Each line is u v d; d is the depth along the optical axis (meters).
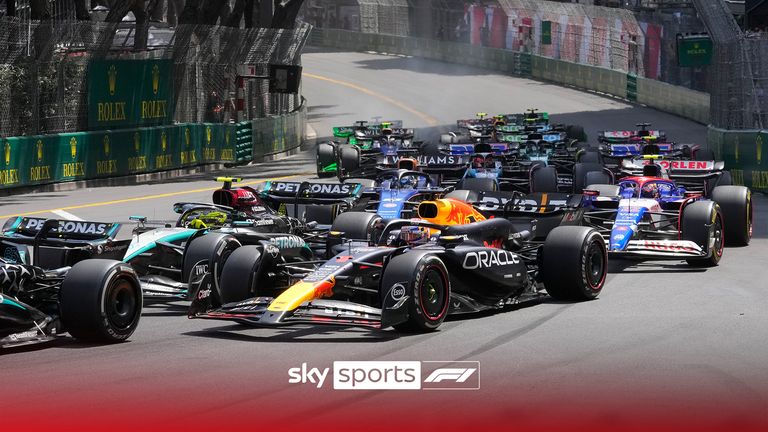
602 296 45.56
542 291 45.69
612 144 104.94
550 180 80.19
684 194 59.81
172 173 130.25
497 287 40.97
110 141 117.75
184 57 134.12
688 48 175.25
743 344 35.00
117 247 44.78
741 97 106.62
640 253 50.66
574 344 35.19
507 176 83.38
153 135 126.06
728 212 60.66
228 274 39.66
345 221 50.31
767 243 62.75
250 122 145.88
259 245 40.56
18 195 103.00
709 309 41.91
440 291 37.34
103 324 35.44
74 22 112.81
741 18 196.12
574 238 43.41
